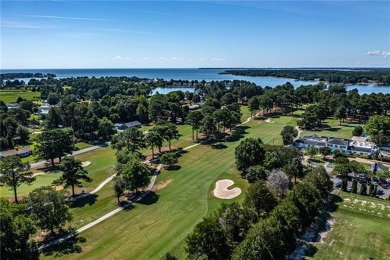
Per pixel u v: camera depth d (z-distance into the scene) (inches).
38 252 1771.7
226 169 3425.2
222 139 4749.0
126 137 3801.7
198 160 3784.5
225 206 1941.4
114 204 2613.2
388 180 3031.5
